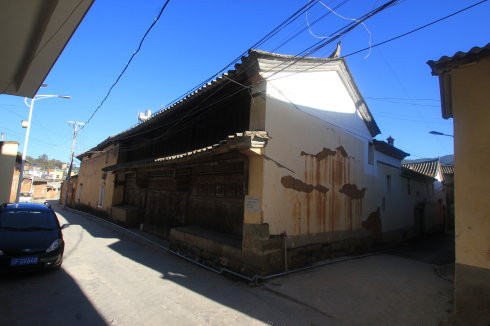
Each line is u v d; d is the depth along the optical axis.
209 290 5.36
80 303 4.44
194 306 4.57
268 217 6.26
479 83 4.13
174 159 8.05
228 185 8.07
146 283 5.60
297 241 6.92
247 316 4.29
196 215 9.38
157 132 12.43
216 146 6.39
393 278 6.46
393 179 12.80
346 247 8.73
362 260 8.37
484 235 3.82
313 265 7.11
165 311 4.32
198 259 7.57
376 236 10.61
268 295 5.20
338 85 9.04
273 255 6.21
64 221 15.71
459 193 4.10
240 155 6.71
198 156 7.07
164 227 11.34
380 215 11.09
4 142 12.50
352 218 9.20
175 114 9.65
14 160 12.84
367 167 10.41
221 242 6.97
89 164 23.22
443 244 15.13
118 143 16.47
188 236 8.08
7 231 5.89
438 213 20.05
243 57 6.43
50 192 50.44
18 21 3.01
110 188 16.81
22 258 5.35
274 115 6.71
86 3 2.67
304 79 7.75
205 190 9.10
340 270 6.92
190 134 10.17
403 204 13.70
